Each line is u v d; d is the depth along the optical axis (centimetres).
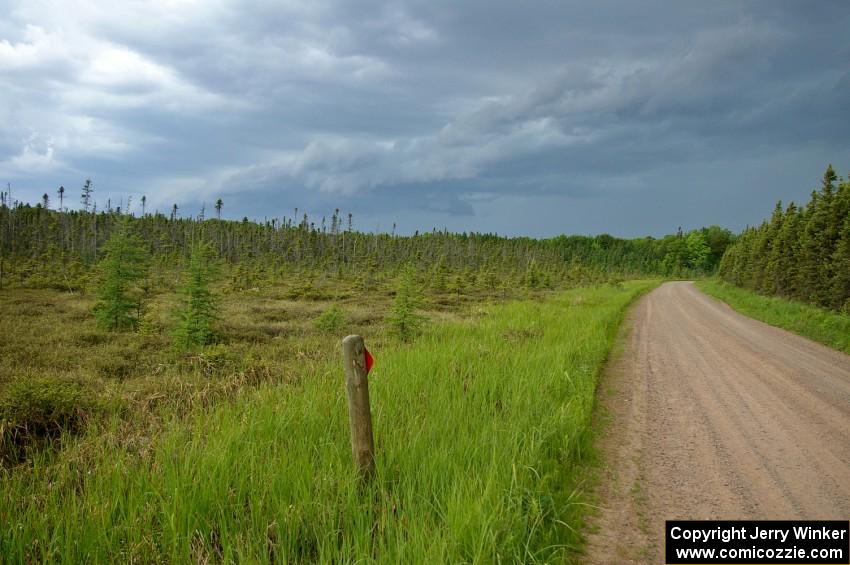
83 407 645
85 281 3020
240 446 484
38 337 1275
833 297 2458
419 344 1184
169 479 402
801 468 558
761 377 1045
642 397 862
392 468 455
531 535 362
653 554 382
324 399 633
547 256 9425
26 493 409
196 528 360
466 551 338
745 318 2444
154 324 1453
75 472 456
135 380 885
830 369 1159
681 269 11969
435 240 9606
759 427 703
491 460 463
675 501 474
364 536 346
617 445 621
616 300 3039
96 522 351
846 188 2664
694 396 873
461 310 2455
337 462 450
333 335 1533
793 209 4100
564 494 467
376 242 8006
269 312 2120
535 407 664
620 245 14400
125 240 1531
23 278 3334
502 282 4575
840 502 478
